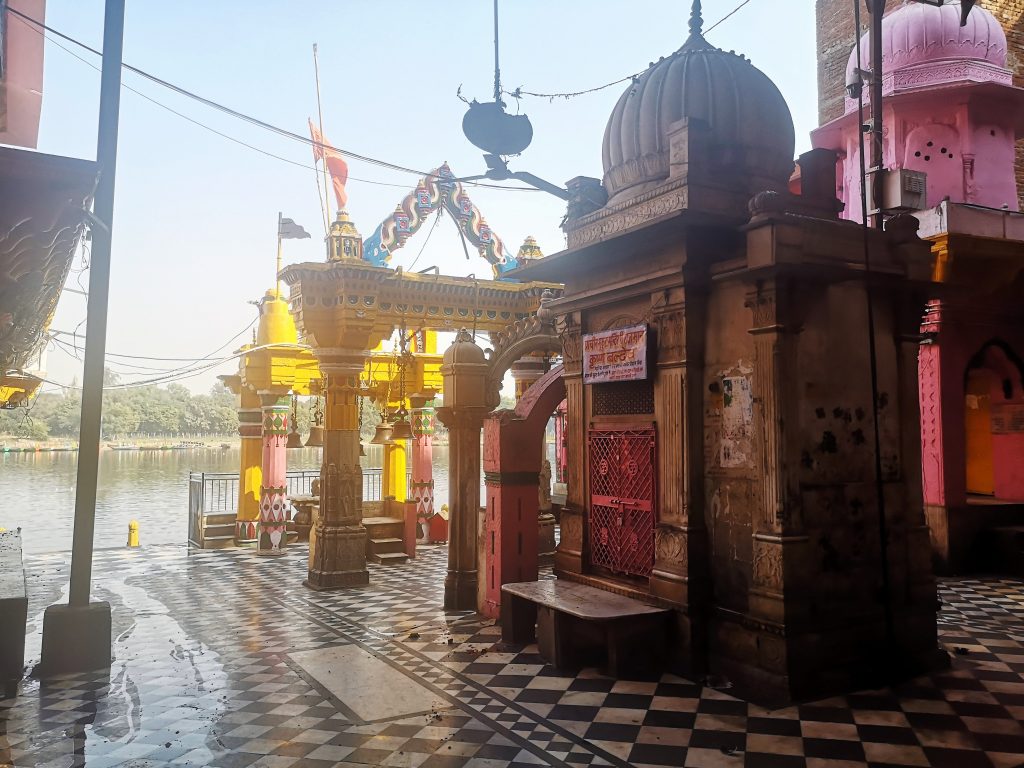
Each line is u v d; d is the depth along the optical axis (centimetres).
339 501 1152
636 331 707
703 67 733
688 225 640
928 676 624
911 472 655
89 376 723
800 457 595
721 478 641
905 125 1277
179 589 1121
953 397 1109
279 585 1150
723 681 618
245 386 1600
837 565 602
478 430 965
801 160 678
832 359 619
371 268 1162
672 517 664
